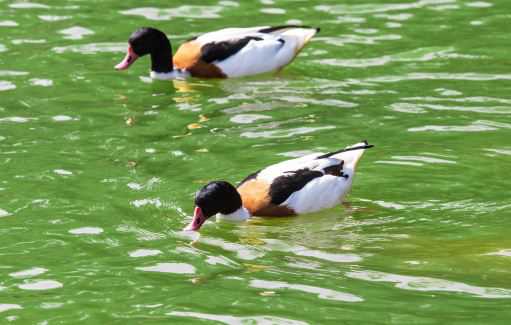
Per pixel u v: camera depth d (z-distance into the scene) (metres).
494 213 14.32
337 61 20.09
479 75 19.22
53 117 17.91
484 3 22.64
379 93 18.64
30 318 11.84
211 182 14.57
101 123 17.69
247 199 14.84
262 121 17.70
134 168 15.91
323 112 17.94
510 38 20.80
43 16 22.44
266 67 19.98
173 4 23.08
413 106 17.98
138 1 23.28
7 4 23.08
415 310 11.84
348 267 13.09
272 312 11.88
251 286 12.57
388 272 12.89
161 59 19.97
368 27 21.53
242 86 19.52
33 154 16.41
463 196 14.84
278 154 16.31
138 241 13.80
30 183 15.40
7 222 14.24
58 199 14.90
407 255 13.35
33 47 20.91
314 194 14.80
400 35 21.08
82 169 15.88
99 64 20.31
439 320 11.59
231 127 17.47
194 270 13.03
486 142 16.44
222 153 16.42
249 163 16.05
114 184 15.38
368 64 19.89
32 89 19.09
